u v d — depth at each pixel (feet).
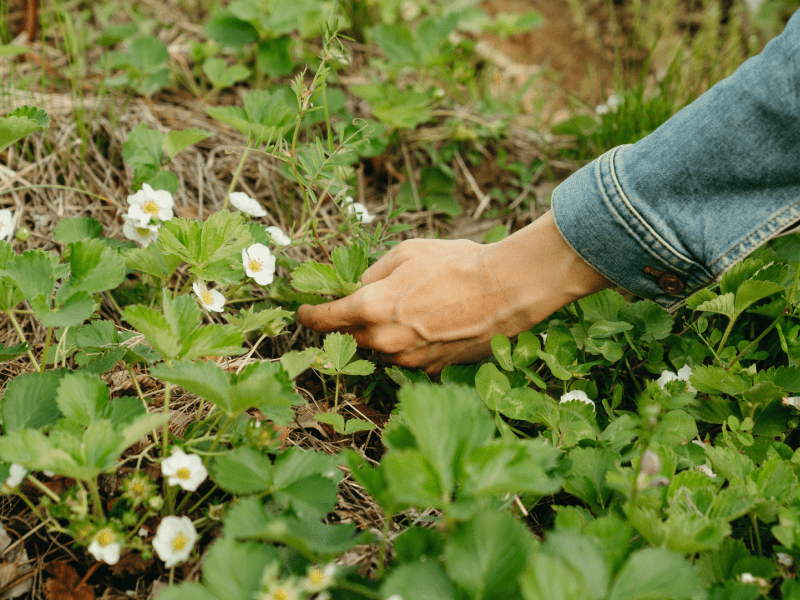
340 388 2.86
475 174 3.77
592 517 2.36
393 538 2.38
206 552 2.32
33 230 3.09
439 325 2.72
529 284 2.66
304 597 2.11
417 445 2.19
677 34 5.55
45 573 2.32
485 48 5.14
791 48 2.38
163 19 4.34
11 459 2.15
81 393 2.29
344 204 3.04
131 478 2.29
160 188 3.01
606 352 2.72
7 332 2.84
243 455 2.27
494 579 2.03
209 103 3.79
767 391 2.54
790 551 2.27
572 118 3.94
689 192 2.52
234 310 2.99
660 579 2.06
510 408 2.55
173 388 2.69
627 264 2.60
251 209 2.89
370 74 3.98
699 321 2.85
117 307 2.78
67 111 3.47
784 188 2.49
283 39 3.72
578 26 5.62
